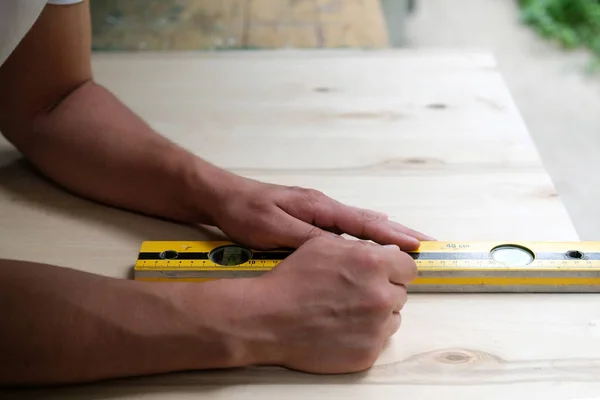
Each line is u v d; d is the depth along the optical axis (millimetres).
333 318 732
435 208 982
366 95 1259
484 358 762
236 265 859
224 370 750
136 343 709
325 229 903
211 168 938
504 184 1030
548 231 937
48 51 960
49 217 968
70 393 726
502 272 848
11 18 765
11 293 702
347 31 1504
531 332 794
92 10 1583
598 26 2797
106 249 911
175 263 862
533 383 731
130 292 729
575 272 847
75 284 725
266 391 728
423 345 780
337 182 1035
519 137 1145
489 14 2912
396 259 771
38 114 1000
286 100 1243
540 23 2787
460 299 846
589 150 2244
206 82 1297
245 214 884
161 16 1567
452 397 717
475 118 1193
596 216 2008
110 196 977
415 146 1120
